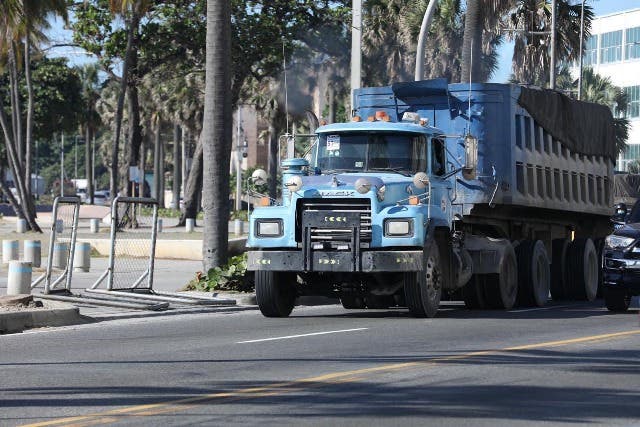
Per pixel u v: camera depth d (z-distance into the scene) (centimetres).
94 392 1541
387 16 8806
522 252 3256
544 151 3422
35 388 1577
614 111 12788
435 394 1517
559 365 1816
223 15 3406
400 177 2694
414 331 2378
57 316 2572
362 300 3119
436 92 3125
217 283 3375
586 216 3975
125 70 7356
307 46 8419
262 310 2748
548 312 3008
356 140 2761
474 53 5209
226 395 1505
